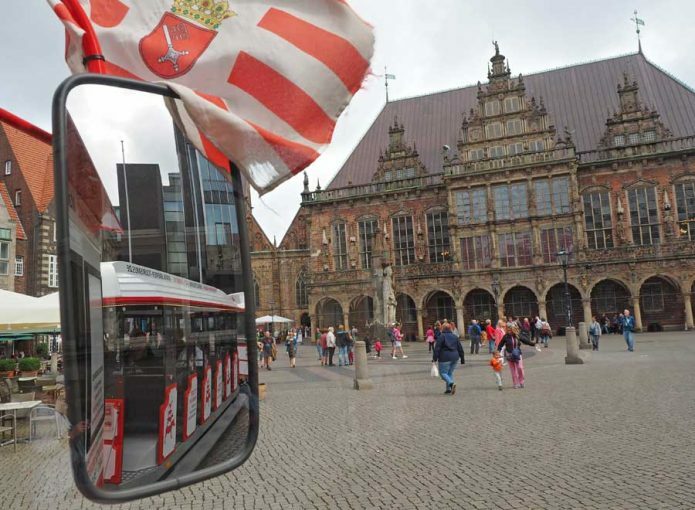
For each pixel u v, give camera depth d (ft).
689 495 21.67
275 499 21.03
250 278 7.78
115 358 7.21
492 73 192.85
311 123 8.09
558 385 56.34
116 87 6.84
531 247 180.34
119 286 7.40
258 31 8.11
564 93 209.97
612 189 179.83
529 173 182.29
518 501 21.56
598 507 20.81
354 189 212.02
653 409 40.73
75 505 7.18
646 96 195.42
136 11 7.86
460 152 192.95
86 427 6.13
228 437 7.49
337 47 8.21
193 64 7.90
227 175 7.97
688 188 173.27
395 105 240.73
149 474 6.78
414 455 26.71
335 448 25.66
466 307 191.62
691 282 165.07
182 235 7.89
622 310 177.37
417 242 200.95
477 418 38.47
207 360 7.88
